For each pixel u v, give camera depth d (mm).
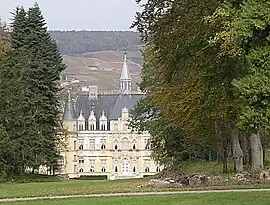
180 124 42969
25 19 66812
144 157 137125
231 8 20734
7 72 61094
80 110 140500
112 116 139625
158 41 38125
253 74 19812
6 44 70688
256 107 19734
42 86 64625
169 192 32406
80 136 138750
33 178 62375
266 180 37625
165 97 41844
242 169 43500
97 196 31312
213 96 37375
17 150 59875
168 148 64562
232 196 28375
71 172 135375
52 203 28141
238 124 20281
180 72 39281
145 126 67375
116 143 138875
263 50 19672
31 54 64500
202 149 61719
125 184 41344
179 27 36562
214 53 34375
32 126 61594
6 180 59406
